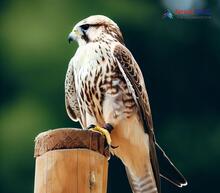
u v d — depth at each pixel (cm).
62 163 761
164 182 1738
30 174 1862
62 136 763
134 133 928
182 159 1912
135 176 940
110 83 923
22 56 1944
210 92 1959
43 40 1922
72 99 961
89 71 926
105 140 793
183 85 1952
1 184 1855
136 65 934
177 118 1941
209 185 1895
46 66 1914
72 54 1903
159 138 1923
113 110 924
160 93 1948
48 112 1884
